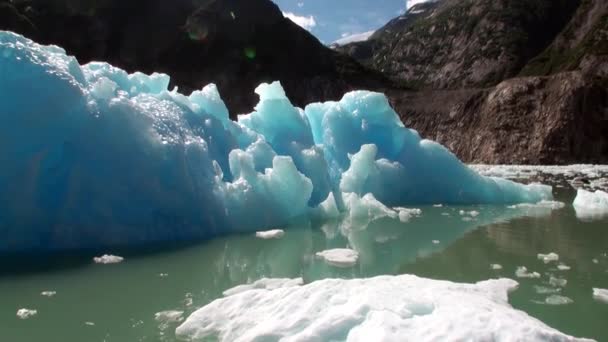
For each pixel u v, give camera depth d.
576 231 8.38
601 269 6.09
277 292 4.25
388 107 12.44
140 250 6.68
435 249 7.12
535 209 10.85
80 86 7.06
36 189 6.46
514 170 27.00
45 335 4.10
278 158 8.99
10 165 6.30
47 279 5.46
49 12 44.59
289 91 51.12
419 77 91.62
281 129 10.68
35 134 6.43
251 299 4.23
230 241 7.39
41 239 6.51
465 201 11.88
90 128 6.82
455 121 43.44
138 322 4.37
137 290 5.20
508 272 5.98
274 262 6.34
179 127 8.00
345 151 11.82
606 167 29.84
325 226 8.70
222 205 7.93
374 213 9.77
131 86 8.50
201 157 7.99
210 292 5.19
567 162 34.22
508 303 4.62
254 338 3.53
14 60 6.45
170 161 7.27
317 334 3.38
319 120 12.79
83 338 4.05
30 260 6.07
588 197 11.24
